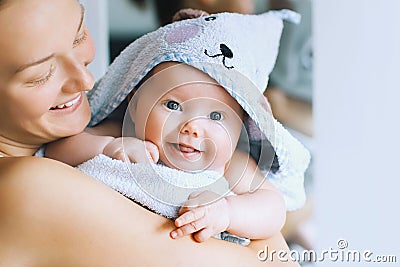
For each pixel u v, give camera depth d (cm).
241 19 90
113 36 183
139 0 187
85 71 72
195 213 74
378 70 190
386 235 192
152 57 83
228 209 79
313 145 202
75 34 72
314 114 200
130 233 70
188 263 72
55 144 83
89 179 71
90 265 68
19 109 71
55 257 67
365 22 190
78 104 78
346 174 197
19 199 66
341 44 194
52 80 71
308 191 200
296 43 206
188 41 83
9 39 67
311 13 202
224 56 81
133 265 69
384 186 192
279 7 202
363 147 194
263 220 84
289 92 212
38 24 68
